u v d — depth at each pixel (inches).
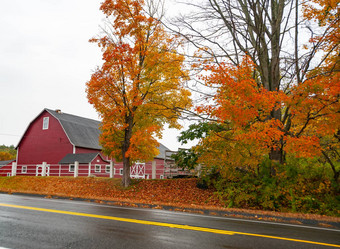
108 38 654.5
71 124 1464.1
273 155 527.5
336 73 425.7
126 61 649.6
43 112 1476.4
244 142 490.3
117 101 679.7
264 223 323.6
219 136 523.8
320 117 437.1
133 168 1408.7
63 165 1317.7
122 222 283.4
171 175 912.3
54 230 237.1
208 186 661.9
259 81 592.7
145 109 695.1
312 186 511.2
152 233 235.0
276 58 523.5
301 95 393.1
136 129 762.2
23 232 227.6
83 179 868.6
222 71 428.5
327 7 425.4
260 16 508.7
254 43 560.4
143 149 730.8
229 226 287.4
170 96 709.3
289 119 490.3
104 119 689.0
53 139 1417.3
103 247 187.9
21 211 343.3
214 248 192.7
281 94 412.5
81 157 1288.1
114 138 737.6
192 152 699.4
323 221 345.1
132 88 678.5
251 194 526.9
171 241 208.8
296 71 478.3
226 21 517.7
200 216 359.6
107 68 634.8
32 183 880.3
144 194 671.1
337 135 470.6
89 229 244.1
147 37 713.6
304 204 483.5
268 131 425.1
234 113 411.5
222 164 586.2
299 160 537.0
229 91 422.6
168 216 344.8
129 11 675.4
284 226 305.4
